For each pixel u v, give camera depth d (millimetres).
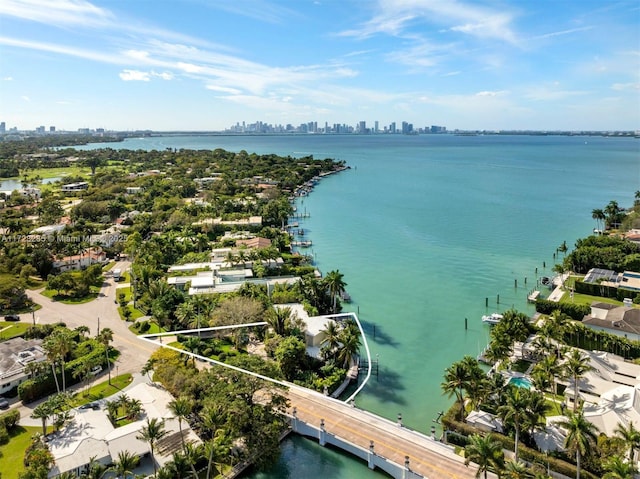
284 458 67312
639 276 132625
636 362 86000
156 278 131000
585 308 109688
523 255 165875
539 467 58750
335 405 75125
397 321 112500
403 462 61875
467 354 96312
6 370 82312
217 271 136000
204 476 61625
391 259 163125
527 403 60031
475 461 54656
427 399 80312
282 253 165625
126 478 58531
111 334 89062
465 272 148750
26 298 122125
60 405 67438
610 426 62781
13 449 65375
